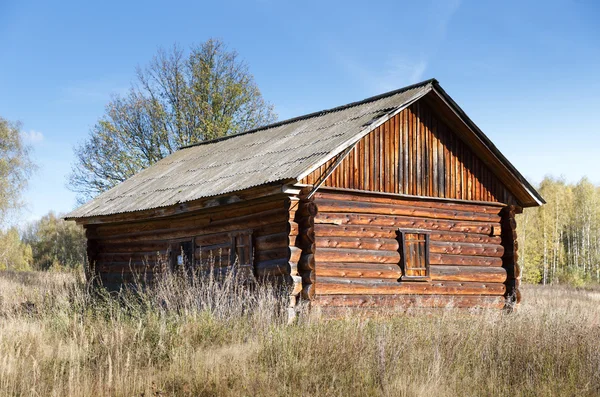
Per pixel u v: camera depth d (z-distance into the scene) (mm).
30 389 9141
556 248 61750
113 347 11234
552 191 67562
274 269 15086
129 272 20203
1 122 46938
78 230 60500
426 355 10680
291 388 9359
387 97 17672
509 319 12969
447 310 13852
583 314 14203
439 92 17094
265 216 15578
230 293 14328
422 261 16844
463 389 9477
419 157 17203
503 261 18812
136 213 18562
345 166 15555
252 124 43000
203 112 41406
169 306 13984
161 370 10445
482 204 18547
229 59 42906
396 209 16547
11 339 11555
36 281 28250
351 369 9914
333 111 19375
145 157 40594
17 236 63938
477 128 17531
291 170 14375
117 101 40969
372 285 15625
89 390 9359
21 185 46969
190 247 18016
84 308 14836
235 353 10828
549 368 10266
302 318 13656
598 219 65875
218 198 15797
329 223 15188
